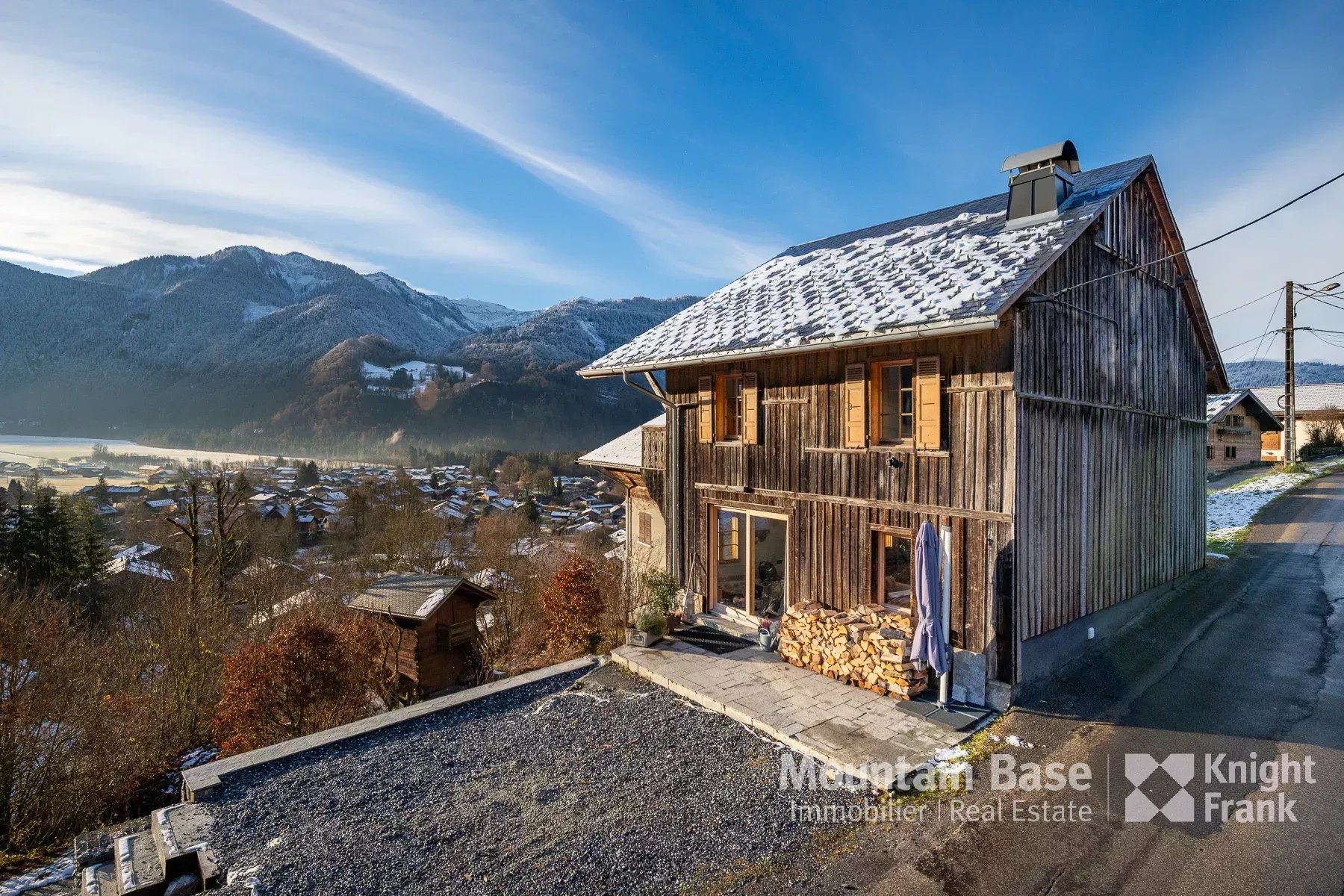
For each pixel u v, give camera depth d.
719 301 14.41
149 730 14.91
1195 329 14.27
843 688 9.52
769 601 12.83
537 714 9.22
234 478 59.31
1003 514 8.45
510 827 6.46
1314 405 41.38
